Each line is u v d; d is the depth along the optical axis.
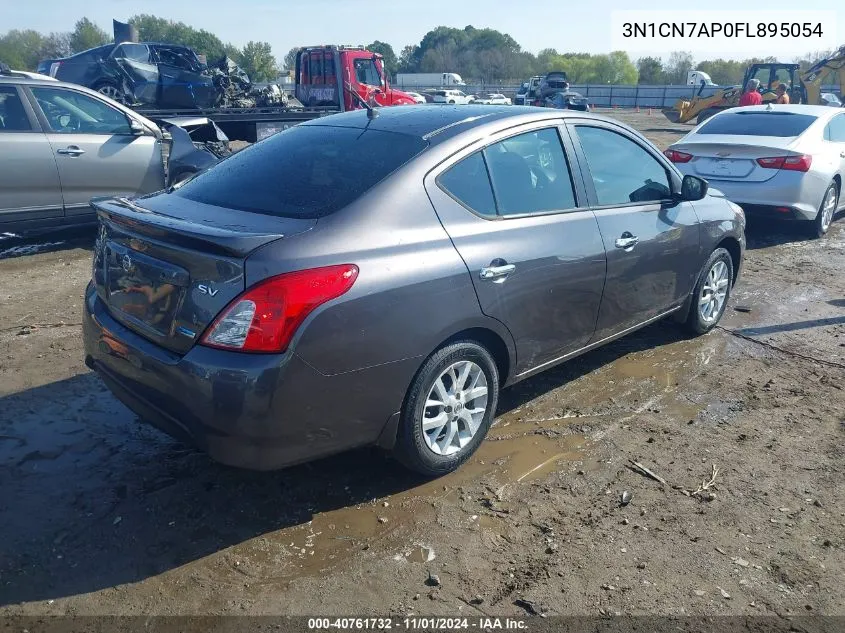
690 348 5.39
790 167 8.23
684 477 3.66
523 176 3.84
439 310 3.27
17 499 3.35
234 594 2.80
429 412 3.45
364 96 16.97
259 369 2.80
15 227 7.38
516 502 3.42
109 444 3.85
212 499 3.39
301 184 3.42
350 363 3.00
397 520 3.27
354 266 3.01
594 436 4.06
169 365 2.95
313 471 3.63
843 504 3.46
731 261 5.67
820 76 24.94
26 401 4.30
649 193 4.68
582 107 39.25
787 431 4.15
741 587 2.89
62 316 5.74
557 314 3.96
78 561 2.96
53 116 7.48
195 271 2.93
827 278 7.36
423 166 3.43
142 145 8.05
